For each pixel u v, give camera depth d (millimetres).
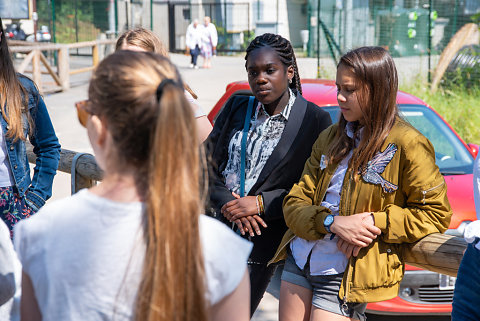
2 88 2730
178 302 1258
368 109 2172
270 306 4277
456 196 4223
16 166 2857
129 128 1304
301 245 2387
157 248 1251
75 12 21594
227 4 26547
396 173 2156
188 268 1263
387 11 16469
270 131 2787
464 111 9336
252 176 2777
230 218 2736
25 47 13391
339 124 2328
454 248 2107
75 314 1301
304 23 26562
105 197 1339
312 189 2418
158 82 1319
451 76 11391
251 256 2762
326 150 2398
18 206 2885
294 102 2787
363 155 2182
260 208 2672
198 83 15938
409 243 2230
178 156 1263
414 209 2146
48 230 1328
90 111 1353
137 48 3021
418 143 2137
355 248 2178
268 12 26078
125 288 1285
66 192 6629
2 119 2770
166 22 27922
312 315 2311
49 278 1311
